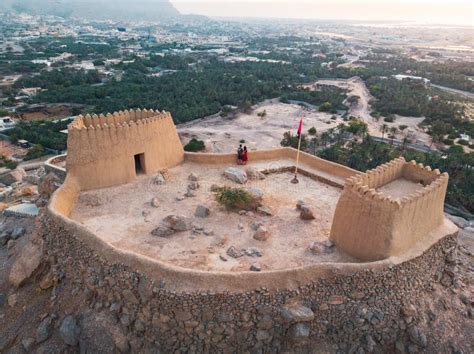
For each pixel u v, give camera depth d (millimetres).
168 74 131250
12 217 27688
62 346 17312
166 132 27000
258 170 26859
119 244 18516
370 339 16922
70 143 22844
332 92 108625
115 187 24141
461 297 20406
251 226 20438
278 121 88750
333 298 16438
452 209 44875
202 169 27609
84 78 117688
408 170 21406
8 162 59406
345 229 18406
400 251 17797
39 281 20172
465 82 128250
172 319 15586
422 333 17641
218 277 15547
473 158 55375
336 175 26438
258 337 15836
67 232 18812
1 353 17875
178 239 19047
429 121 85938
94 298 17719
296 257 18031
